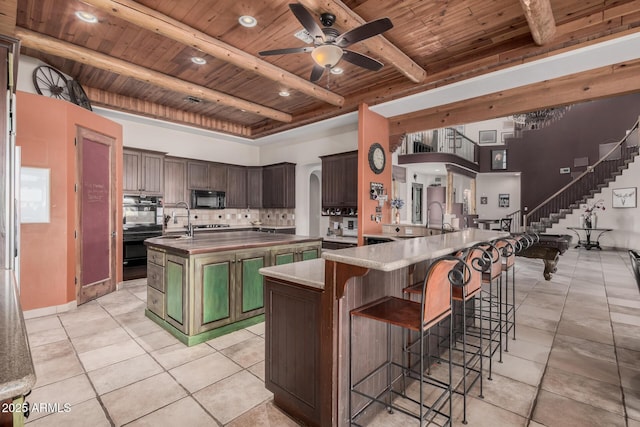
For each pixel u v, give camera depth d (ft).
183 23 10.61
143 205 17.71
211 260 9.86
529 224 38.83
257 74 14.29
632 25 9.74
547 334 10.01
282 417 6.17
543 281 17.12
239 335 10.14
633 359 8.34
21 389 1.99
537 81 13.21
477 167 41.50
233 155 24.97
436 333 8.35
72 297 12.66
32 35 10.85
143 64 13.61
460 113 15.55
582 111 36.24
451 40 11.78
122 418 6.11
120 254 15.89
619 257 25.31
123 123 19.12
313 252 13.05
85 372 7.81
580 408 6.34
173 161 20.53
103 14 10.14
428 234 15.21
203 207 21.76
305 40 11.68
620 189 29.84
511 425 5.86
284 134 22.77
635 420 5.97
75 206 12.89
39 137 11.73
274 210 25.43
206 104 18.78
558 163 37.91
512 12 10.18
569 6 9.96
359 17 9.82
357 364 5.88
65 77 14.33
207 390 7.07
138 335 10.05
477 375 7.61
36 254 11.68
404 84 15.05
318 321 5.64
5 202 6.90
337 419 5.48
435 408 6.37
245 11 10.03
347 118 18.84
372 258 4.98
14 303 3.71
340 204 19.62
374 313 5.65
